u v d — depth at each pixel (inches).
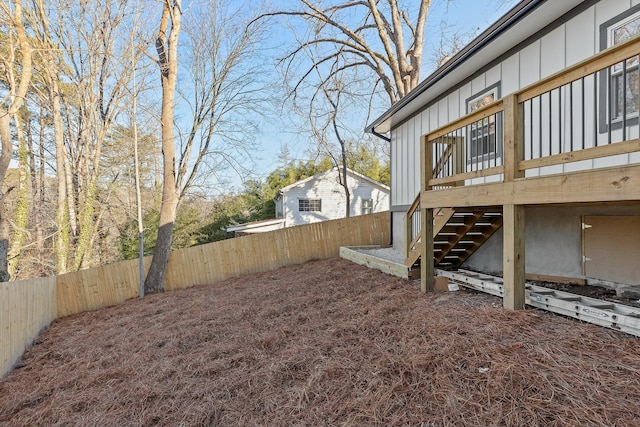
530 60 193.8
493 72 221.6
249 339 176.1
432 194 179.5
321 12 564.4
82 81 501.7
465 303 157.1
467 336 122.3
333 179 776.3
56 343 252.4
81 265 482.0
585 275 165.8
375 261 277.9
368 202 800.9
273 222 700.7
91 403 145.4
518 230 133.1
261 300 250.5
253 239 428.1
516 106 131.2
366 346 138.1
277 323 192.4
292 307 216.1
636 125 144.8
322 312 195.2
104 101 535.8
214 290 340.2
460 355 111.4
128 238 651.5
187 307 280.1
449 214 178.9
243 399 122.3
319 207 770.8
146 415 125.9
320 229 452.4
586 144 164.2
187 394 134.3
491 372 99.4
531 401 86.0
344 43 601.6
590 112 162.4
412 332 138.3
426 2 534.0
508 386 92.5
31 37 424.8
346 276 273.1
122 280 382.6
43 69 452.4
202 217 788.6
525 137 199.0
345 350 139.9
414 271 222.8
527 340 111.4
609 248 154.6
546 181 117.4
